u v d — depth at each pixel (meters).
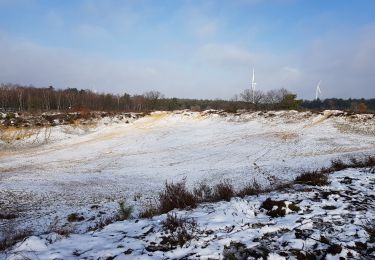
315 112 45.09
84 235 7.09
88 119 50.03
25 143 39.31
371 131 37.09
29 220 13.48
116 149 37.06
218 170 25.86
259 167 25.56
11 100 75.56
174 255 5.81
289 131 40.22
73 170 28.14
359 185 10.59
